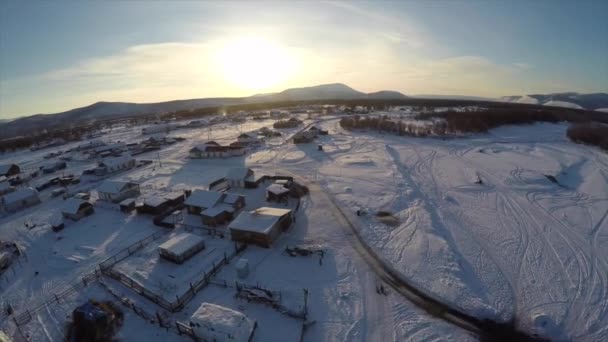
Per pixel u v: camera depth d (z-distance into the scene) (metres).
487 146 77.12
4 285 27.81
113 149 87.19
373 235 33.94
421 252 30.12
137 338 21.00
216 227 36.66
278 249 31.70
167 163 70.06
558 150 70.81
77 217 40.38
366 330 21.50
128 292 25.86
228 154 73.19
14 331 22.30
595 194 44.44
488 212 39.53
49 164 70.38
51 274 29.14
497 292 24.83
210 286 26.36
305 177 55.44
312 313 23.03
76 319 21.95
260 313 23.00
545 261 28.86
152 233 36.25
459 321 21.97
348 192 46.91
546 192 46.09
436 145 79.12
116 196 45.41
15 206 45.50
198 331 20.42
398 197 44.28
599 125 98.00
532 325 21.52
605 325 21.44
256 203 43.75
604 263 28.33
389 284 26.06
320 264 28.95
